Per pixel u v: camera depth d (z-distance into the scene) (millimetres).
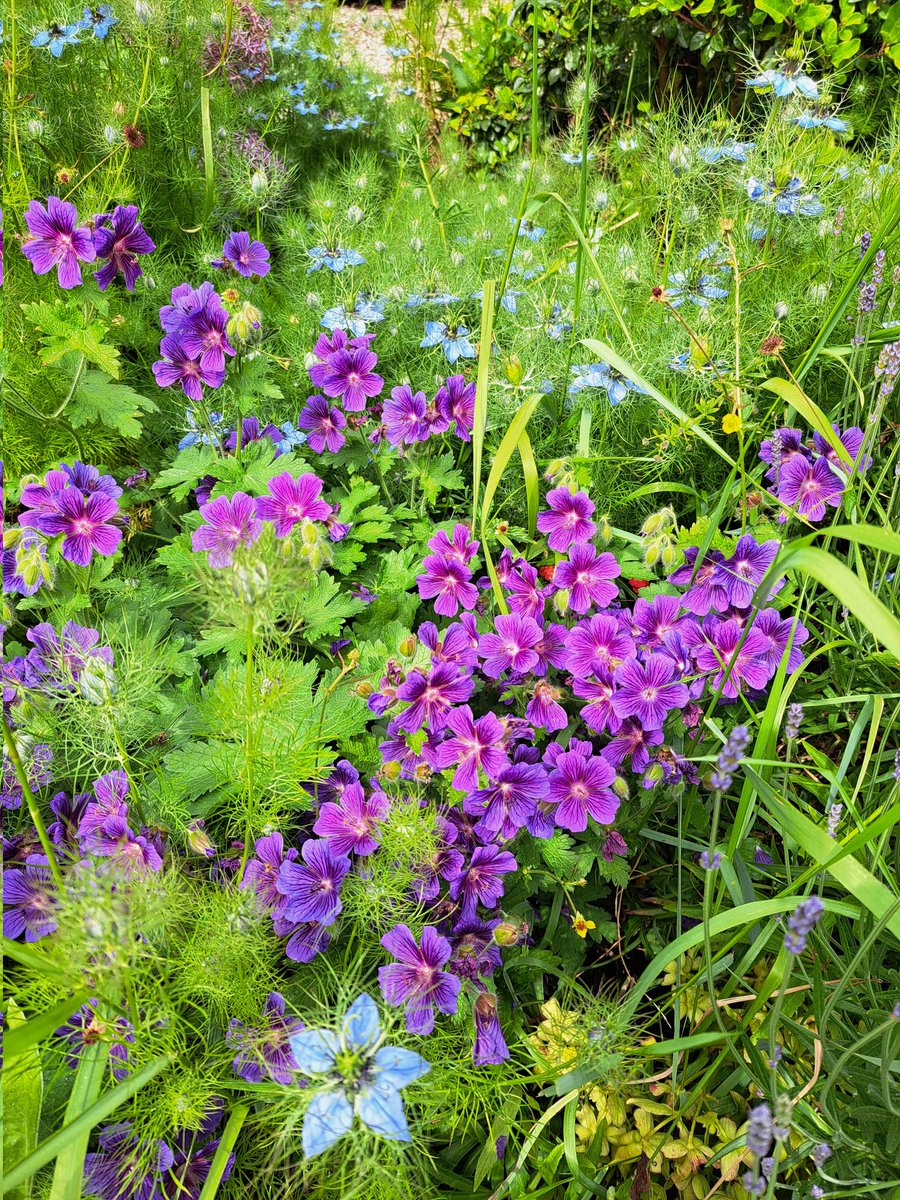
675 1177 405
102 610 541
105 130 750
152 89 847
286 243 873
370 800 419
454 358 627
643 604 482
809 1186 383
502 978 456
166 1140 366
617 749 460
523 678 481
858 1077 383
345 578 579
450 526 607
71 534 477
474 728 429
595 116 1247
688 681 483
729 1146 387
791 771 528
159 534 618
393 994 371
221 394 626
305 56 1269
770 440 556
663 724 483
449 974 377
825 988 438
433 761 439
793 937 282
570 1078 376
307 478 496
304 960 400
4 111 743
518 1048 443
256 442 613
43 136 792
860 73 1053
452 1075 388
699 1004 452
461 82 1361
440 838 413
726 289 715
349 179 996
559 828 472
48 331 563
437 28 1712
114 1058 348
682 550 527
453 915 432
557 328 672
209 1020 386
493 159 1348
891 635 272
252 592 318
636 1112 414
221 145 914
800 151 790
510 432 472
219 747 437
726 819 517
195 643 537
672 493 677
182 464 601
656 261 799
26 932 383
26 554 449
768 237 723
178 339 556
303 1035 276
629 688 448
